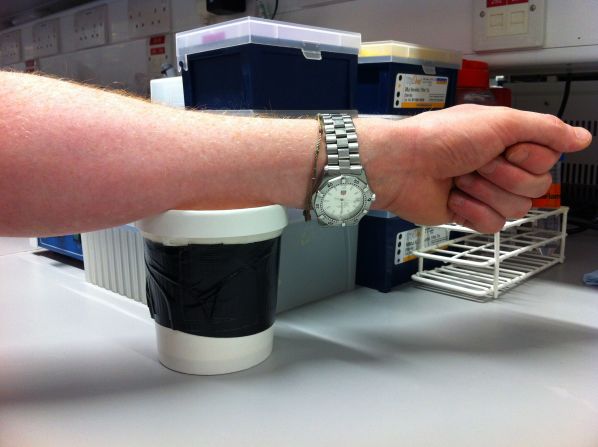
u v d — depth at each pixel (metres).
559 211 0.57
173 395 0.33
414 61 0.53
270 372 0.36
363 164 0.37
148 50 1.10
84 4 1.24
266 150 0.35
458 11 0.66
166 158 0.33
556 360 0.37
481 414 0.31
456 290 0.50
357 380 0.35
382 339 0.41
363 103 0.54
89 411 0.32
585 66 0.67
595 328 0.43
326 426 0.30
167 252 0.35
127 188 0.32
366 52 0.52
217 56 0.46
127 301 0.50
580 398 0.32
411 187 0.39
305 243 0.48
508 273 0.53
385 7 0.73
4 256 0.67
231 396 0.33
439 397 0.33
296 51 0.46
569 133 0.37
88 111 0.33
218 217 0.34
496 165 0.38
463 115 0.38
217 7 0.92
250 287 0.36
